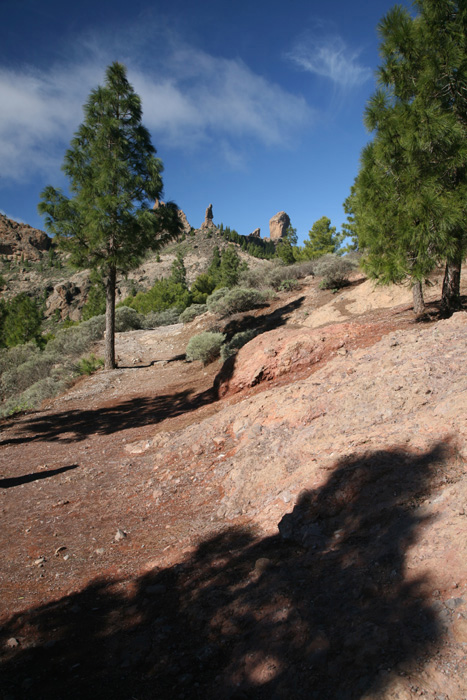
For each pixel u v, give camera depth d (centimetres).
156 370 1798
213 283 6394
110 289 1869
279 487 446
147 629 284
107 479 687
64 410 1346
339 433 505
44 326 10812
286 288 2697
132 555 415
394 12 969
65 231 1741
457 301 1003
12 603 356
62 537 491
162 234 1889
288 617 243
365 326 1125
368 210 988
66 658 269
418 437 392
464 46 901
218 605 285
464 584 223
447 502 292
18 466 848
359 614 229
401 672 184
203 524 452
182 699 217
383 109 966
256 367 1014
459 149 855
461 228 879
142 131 1836
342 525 338
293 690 197
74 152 1756
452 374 534
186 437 758
